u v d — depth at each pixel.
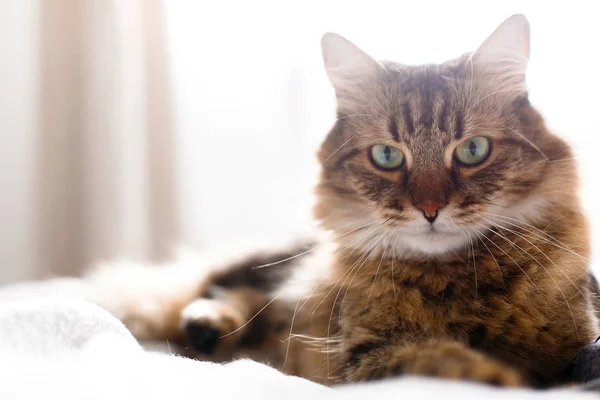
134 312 0.48
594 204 0.54
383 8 0.63
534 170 0.38
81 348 0.32
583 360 0.33
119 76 0.73
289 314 0.46
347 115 0.42
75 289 0.50
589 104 0.57
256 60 0.74
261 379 0.29
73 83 0.73
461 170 0.38
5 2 0.78
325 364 0.40
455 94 0.40
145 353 0.33
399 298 0.38
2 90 0.78
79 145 0.72
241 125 0.76
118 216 0.73
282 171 0.75
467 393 0.28
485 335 0.36
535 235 0.38
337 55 0.43
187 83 0.76
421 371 0.31
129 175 0.74
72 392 0.26
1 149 0.78
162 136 0.73
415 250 0.39
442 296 0.37
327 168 0.42
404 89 0.41
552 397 0.27
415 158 0.39
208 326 0.45
